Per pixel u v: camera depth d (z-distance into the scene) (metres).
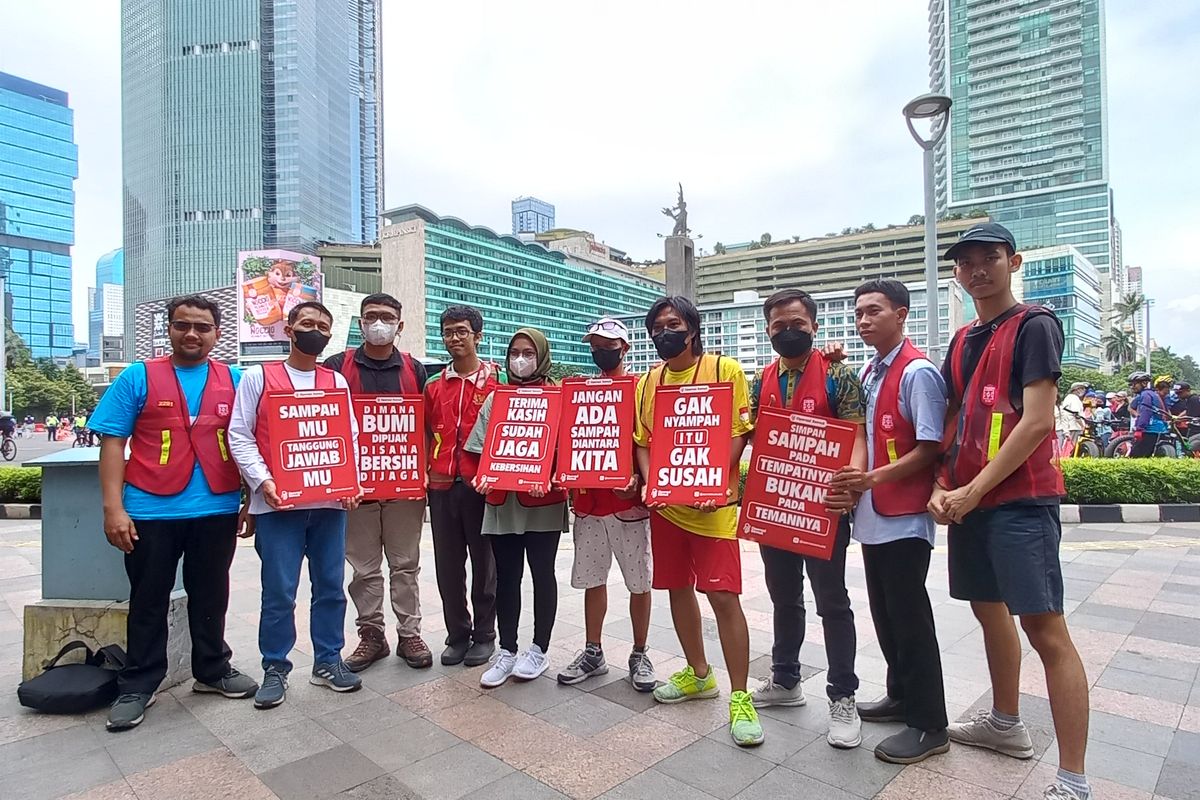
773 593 3.32
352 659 3.86
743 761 2.79
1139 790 2.54
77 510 3.62
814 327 3.13
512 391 3.74
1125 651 3.97
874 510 2.86
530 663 3.68
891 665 3.14
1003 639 2.80
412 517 4.00
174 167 96.75
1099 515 8.14
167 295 96.75
